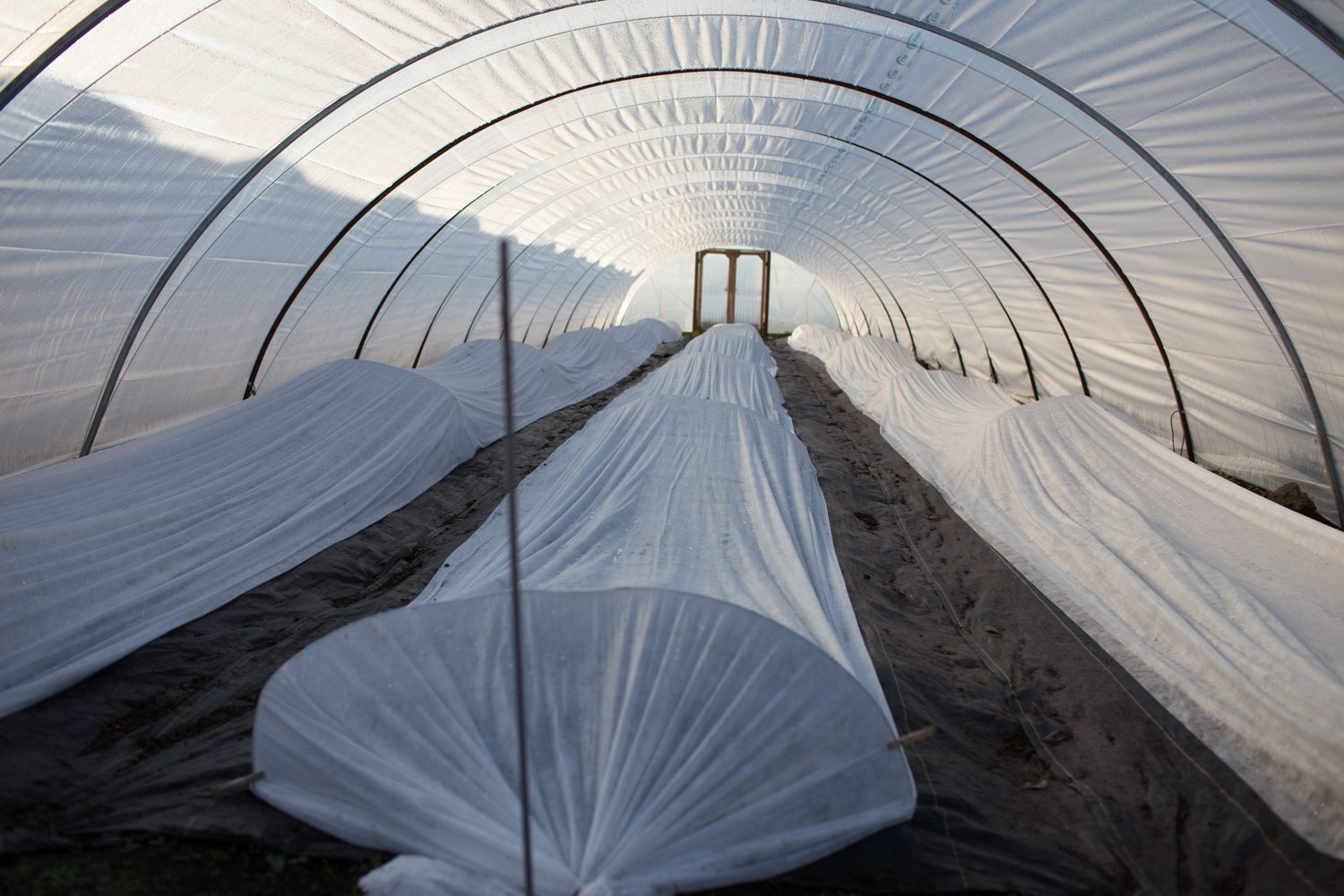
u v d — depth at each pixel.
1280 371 8.62
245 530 7.39
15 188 6.07
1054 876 3.97
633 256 28.86
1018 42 6.89
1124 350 11.91
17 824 3.96
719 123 12.22
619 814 3.68
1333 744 4.47
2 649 5.22
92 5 5.14
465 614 4.22
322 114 7.97
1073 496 8.54
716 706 3.99
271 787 4.05
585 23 7.76
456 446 10.91
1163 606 6.26
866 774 4.03
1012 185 10.69
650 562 6.57
